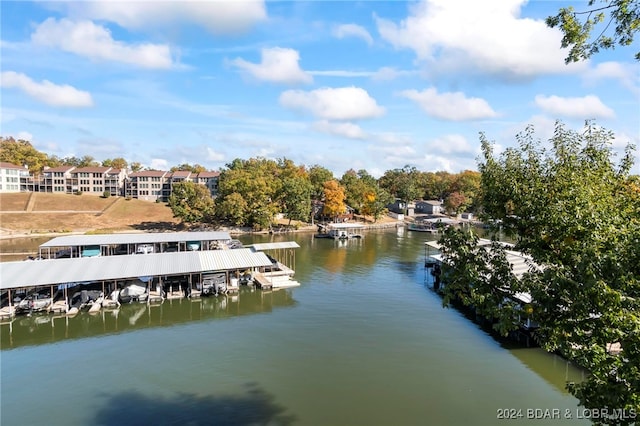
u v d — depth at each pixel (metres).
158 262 44.56
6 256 64.25
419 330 34.06
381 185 161.75
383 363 27.84
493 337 32.50
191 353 29.36
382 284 49.38
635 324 8.66
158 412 21.77
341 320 36.53
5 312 36.06
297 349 30.11
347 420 21.09
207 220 105.12
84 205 116.62
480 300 12.34
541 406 22.47
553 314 11.23
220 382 25.12
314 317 37.34
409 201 149.25
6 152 143.38
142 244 68.19
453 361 28.09
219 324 35.44
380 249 76.44
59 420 20.97
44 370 26.56
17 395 23.45
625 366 8.80
